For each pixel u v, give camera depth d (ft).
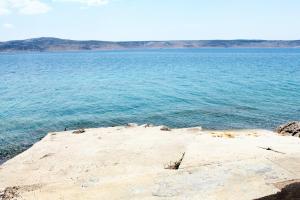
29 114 101.30
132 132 64.69
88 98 128.77
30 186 29.81
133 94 136.77
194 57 531.91
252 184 24.04
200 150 41.45
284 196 23.41
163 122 90.43
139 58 515.91
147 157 46.19
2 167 46.85
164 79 193.98
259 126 84.17
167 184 25.34
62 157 49.73
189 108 106.93
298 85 156.97
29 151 53.88
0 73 249.55
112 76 216.95
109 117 96.99
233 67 287.28
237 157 37.88
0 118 96.02
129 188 25.79
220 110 103.50
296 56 547.08
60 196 25.80
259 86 156.15
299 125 66.69
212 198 22.41
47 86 167.84
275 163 27.86
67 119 94.84
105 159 47.06
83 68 295.89
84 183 28.96
